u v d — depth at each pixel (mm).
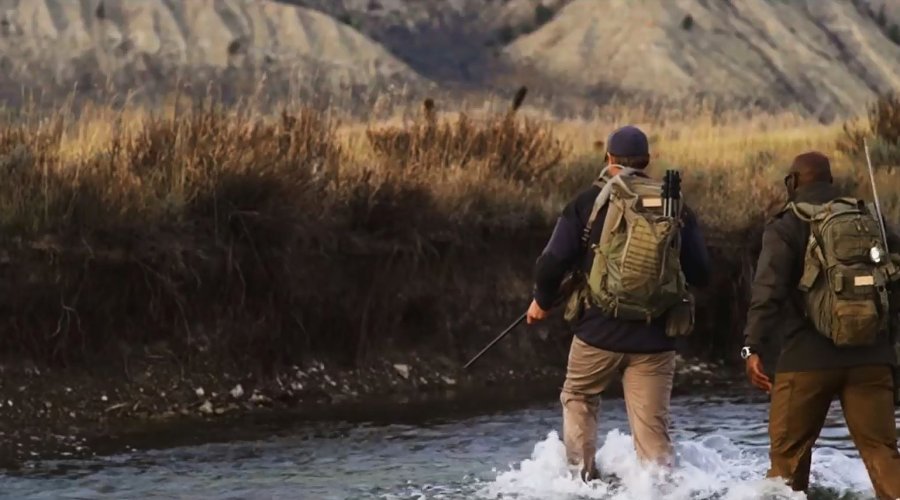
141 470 19922
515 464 19984
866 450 16047
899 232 16438
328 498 17609
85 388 24516
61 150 28406
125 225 26000
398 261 29406
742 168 40625
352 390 27453
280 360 27078
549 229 32281
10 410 23406
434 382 28672
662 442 17391
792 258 15938
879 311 15531
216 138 28953
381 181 29906
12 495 18281
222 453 21250
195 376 25750
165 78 197125
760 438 22312
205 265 26547
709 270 17672
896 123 46625
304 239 27953
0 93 64062
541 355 30828
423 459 20562
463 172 32531
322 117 32562
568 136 41969
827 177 16375
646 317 17031
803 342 16078
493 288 30953
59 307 24906
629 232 16781
